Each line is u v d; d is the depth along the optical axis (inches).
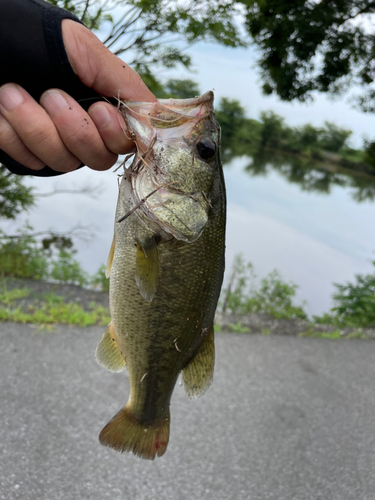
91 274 41.3
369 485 20.7
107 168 10.1
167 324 11.8
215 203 11.8
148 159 10.5
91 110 9.3
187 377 12.6
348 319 42.7
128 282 11.6
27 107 8.5
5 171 45.7
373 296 44.2
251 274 45.4
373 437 24.2
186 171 11.2
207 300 12.1
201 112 11.4
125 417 12.7
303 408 25.7
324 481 20.5
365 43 72.0
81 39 8.8
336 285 46.8
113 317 11.8
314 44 65.9
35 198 53.2
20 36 8.3
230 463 20.6
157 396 12.6
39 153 9.0
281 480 20.2
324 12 65.3
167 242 11.3
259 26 58.4
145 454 12.7
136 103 9.8
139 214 11.1
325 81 73.0
